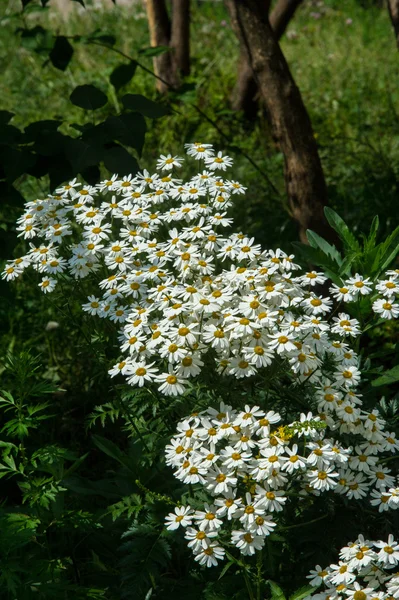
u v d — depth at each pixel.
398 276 2.89
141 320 2.71
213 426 2.59
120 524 3.00
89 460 3.78
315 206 4.31
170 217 3.05
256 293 2.68
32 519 2.66
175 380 2.57
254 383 2.82
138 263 2.96
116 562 2.96
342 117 7.41
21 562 2.61
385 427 2.85
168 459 2.55
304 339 2.64
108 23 11.94
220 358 2.69
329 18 12.52
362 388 3.36
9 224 4.21
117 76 4.61
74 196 3.18
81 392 3.99
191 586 2.69
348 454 2.60
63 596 2.49
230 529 2.57
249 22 4.27
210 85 7.70
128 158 3.67
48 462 2.81
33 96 8.10
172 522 2.46
